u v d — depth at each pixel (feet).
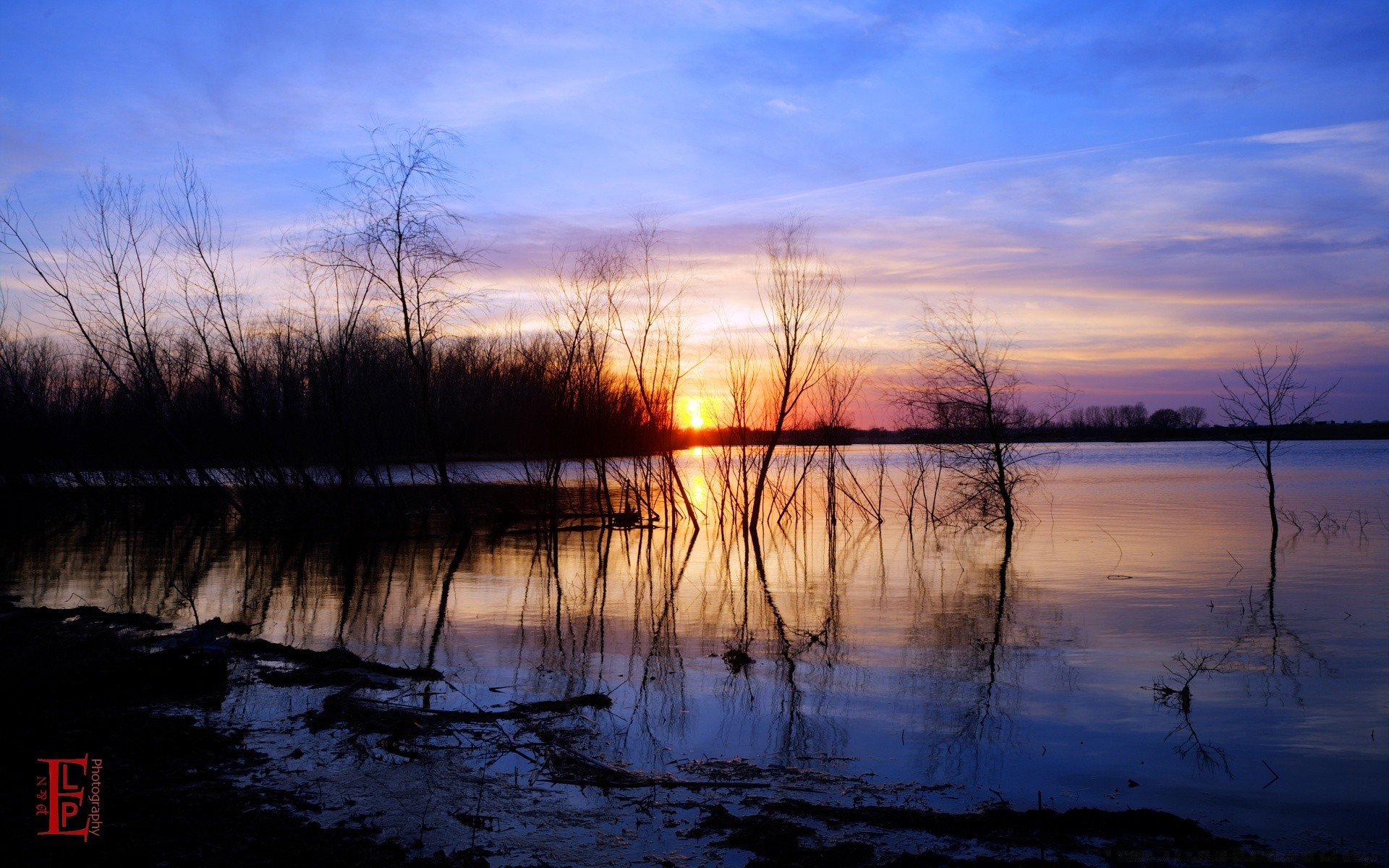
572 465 207.72
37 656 38.81
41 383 123.85
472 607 58.65
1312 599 59.57
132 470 117.60
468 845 22.77
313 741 30.42
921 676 40.45
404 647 46.16
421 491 135.13
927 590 65.26
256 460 111.96
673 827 24.07
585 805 25.46
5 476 117.29
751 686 38.68
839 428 114.83
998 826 24.22
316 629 51.06
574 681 39.17
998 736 32.22
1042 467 177.47
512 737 31.30
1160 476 192.34
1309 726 33.53
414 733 31.19
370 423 111.04
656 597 62.64
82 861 20.93
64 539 98.73
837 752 30.48
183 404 114.01
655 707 35.35
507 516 113.91
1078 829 24.12
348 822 23.94
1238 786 27.76
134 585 67.05
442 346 113.19
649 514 111.96
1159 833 24.04
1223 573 70.64
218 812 24.29
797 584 68.69
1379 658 43.88
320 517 111.04
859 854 22.26
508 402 138.72
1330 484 162.81
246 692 36.17
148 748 29.01
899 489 162.71
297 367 110.93
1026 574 71.72
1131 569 73.72
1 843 21.65
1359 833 24.29
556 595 63.57
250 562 80.79
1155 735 32.53
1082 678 40.19
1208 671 41.45
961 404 98.84
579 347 113.29
